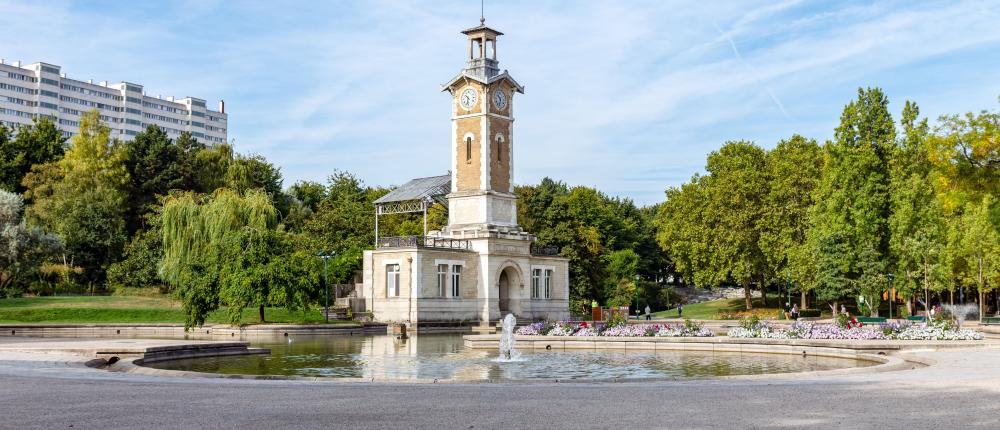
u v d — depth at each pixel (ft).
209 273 208.85
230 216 252.62
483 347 147.74
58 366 88.84
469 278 251.39
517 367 106.63
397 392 63.52
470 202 259.60
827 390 62.34
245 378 78.48
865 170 248.11
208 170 353.10
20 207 272.51
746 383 68.18
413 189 283.59
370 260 247.09
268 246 216.54
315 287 222.07
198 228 253.03
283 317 234.38
